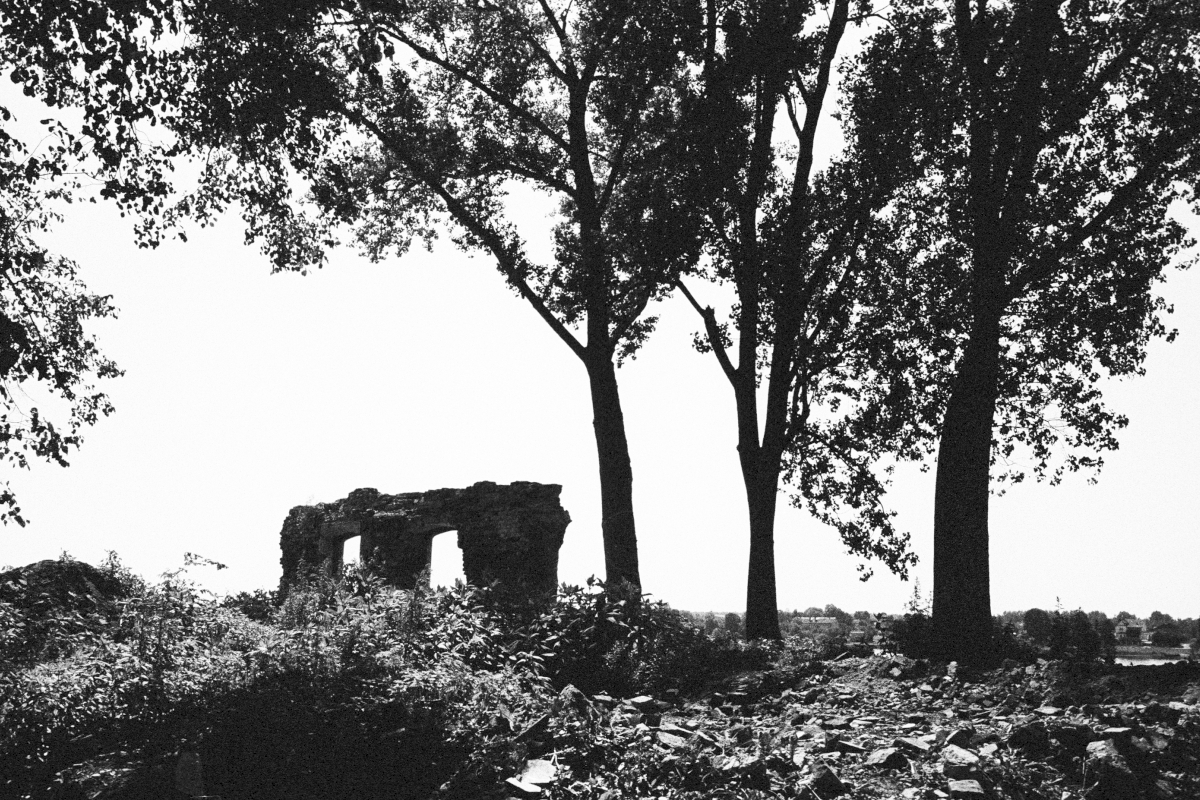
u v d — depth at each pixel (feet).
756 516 56.65
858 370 54.80
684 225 56.13
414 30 65.00
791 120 60.54
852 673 34.24
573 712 23.82
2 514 49.78
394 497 82.12
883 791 19.33
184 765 20.52
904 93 49.29
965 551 45.09
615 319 63.21
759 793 19.10
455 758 21.70
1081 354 52.21
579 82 66.18
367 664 24.63
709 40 59.11
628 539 62.23
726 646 39.86
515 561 70.85
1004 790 19.40
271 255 55.36
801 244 55.98
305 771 21.12
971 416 46.06
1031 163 46.16
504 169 67.82
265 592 40.78
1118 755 20.43
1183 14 44.34
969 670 33.45
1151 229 49.42
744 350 58.08
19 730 21.83
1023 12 46.96
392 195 70.74
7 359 47.29
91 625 29.04
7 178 47.29
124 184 42.73
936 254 50.29
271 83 42.80
